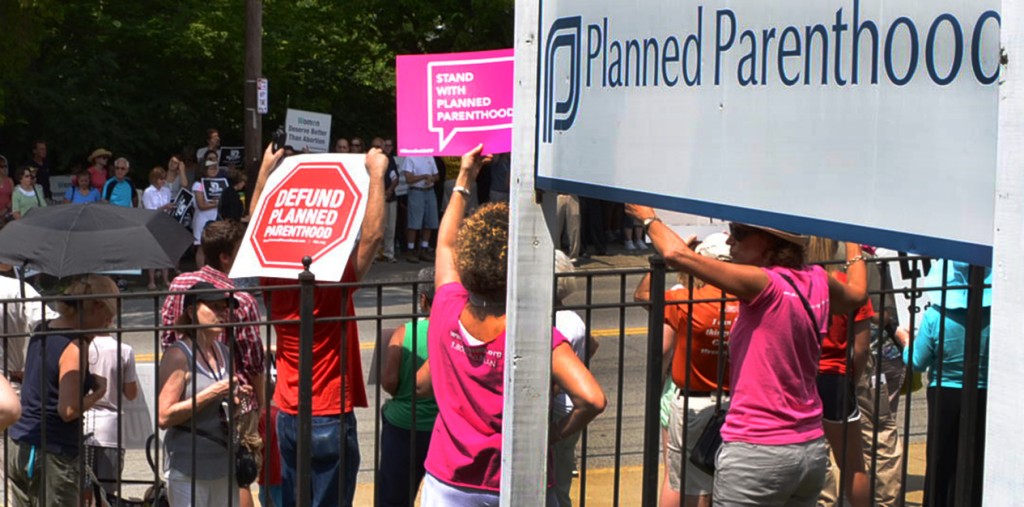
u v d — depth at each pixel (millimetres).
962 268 4672
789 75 2236
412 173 17266
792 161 2232
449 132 4688
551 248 3160
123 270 6750
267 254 4543
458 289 3498
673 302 4016
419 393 4426
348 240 4387
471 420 3332
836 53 2113
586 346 3986
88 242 6746
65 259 6621
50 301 4047
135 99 22516
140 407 5207
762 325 3656
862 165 2055
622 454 7035
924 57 1910
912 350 4422
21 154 20953
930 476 4609
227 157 18250
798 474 3695
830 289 3971
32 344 4691
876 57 2018
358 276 4602
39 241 6734
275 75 23578
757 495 3707
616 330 11289
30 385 4680
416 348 4352
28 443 4656
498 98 4598
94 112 20938
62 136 20844
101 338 4926
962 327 4652
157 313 4113
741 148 2379
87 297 4043
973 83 1812
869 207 2037
